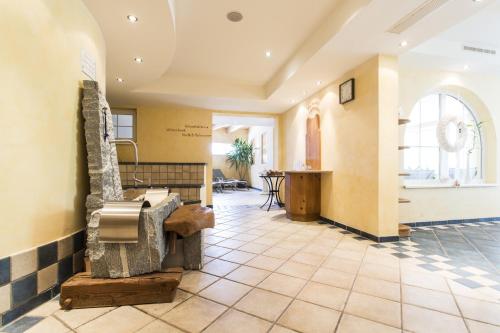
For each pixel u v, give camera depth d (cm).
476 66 418
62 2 183
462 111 488
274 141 717
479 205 457
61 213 180
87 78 219
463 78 451
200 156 637
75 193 197
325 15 289
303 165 548
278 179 691
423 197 429
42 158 163
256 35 336
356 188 363
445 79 442
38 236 159
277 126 698
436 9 228
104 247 169
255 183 1215
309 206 448
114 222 164
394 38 281
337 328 143
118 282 165
